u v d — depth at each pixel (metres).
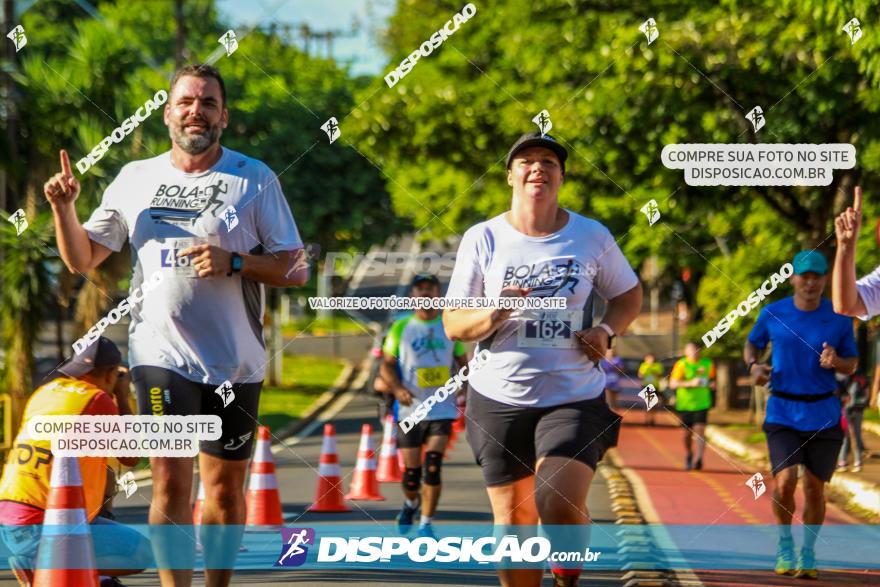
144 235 6.84
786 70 19.48
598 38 23.03
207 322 6.78
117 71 18.86
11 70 18.42
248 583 8.92
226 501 7.01
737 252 24.67
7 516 7.56
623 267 6.95
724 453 23.59
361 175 36.88
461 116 29.62
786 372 9.62
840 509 14.62
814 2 14.09
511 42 26.08
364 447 15.24
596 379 6.83
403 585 8.86
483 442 6.84
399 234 37.91
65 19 29.75
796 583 9.24
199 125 6.76
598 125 21.75
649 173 22.31
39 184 18.25
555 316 6.74
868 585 9.20
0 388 16.55
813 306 9.62
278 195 6.93
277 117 36.75
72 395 7.67
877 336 23.66
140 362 6.86
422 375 11.77
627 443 25.39
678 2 21.44
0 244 16.67
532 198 6.75
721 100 20.06
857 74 18.05
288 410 37.03
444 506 14.20
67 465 7.50
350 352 59.91
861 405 18.11
